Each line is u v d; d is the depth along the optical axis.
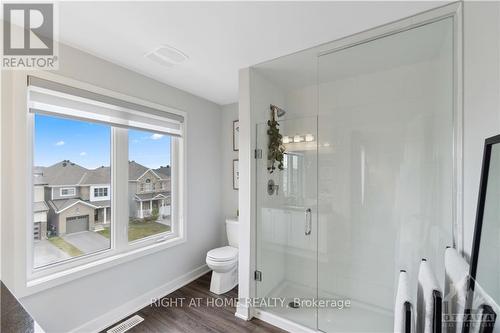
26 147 1.52
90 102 1.87
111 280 2.00
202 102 3.00
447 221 1.64
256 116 2.21
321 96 2.39
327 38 1.69
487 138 1.17
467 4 1.31
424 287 1.21
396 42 1.71
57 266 1.71
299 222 2.46
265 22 1.50
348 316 2.08
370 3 1.33
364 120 2.19
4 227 1.43
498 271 1.05
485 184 1.14
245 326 1.98
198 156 2.93
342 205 2.29
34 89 1.57
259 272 2.22
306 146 2.43
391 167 2.07
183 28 1.55
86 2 1.29
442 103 1.67
